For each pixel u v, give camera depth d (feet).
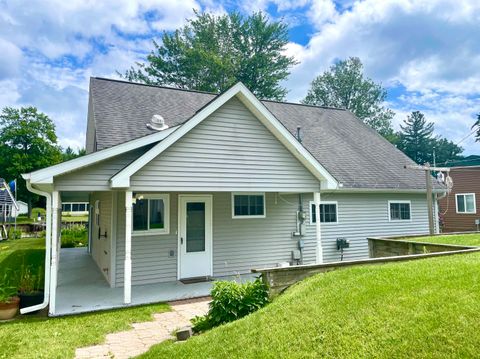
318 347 12.09
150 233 29.55
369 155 47.03
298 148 28.84
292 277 18.76
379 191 40.42
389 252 30.12
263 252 34.47
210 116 26.45
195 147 25.72
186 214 31.30
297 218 36.42
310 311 14.48
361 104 129.90
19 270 34.47
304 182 29.94
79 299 24.18
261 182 28.04
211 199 32.40
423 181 45.06
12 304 20.45
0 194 80.64
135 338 17.08
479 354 10.20
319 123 51.39
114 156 23.31
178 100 41.14
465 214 77.30
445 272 16.25
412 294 14.10
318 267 19.34
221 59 89.04
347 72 130.62
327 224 38.32
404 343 11.25
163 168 24.49
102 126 31.45
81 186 22.66
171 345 15.02
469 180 77.25
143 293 25.80
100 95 37.50
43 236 78.48
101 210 35.47
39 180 20.93
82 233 66.54
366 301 14.17
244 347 13.11
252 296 17.40
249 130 27.91
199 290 26.63
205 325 17.08
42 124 137.59
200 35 91.66
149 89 42.27
